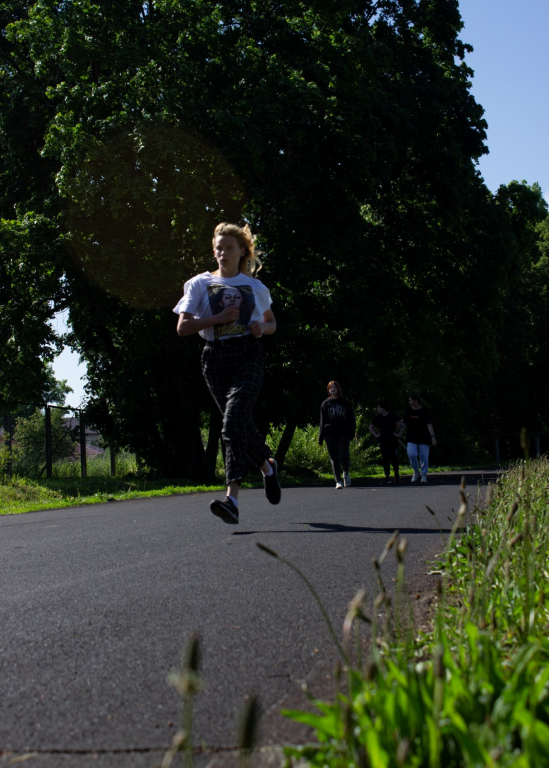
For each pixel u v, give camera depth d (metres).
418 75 23.38
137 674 2.33
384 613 3.00
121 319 18.72
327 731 1.52
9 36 17.86
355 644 2.57
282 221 18.95
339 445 13.57
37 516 8.68
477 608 2.27
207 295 5.34
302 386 20.25
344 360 20.70
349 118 18.55
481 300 24.39
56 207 17.66
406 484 15.27
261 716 1.98
